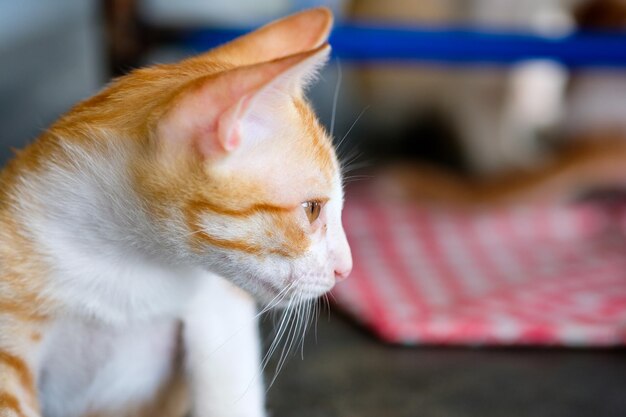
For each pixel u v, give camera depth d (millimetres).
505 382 631
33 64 894
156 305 505
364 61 981
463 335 671
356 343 677
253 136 474
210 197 473
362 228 928
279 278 494
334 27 913
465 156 1229
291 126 486
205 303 514
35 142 518
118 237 489
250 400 527
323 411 597
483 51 922
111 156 481
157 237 485
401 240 893
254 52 527
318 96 1286
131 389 532
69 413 531
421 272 795
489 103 1222
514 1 1178
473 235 915
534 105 1282
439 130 1283
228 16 1183
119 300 500
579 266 817
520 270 807
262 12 1263
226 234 479
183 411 559
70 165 489
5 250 489
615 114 1122
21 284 488
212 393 521
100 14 899
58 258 489
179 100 461
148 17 916
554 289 754
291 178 484
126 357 521
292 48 530
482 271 801
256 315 516
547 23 1188
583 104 1134
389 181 1043
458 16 1193
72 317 500
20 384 494
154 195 477
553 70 1258
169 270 500
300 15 537
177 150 469
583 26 1098
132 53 899
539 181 999
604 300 726
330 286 506
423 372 641
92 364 517
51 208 490
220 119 456
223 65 512
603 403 611
